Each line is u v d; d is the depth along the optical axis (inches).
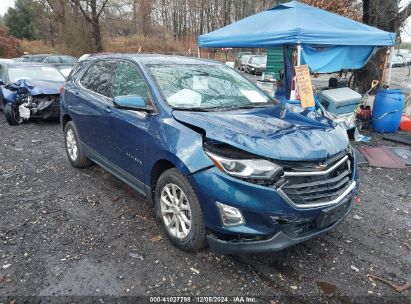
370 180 215.6
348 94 308.3
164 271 122.7
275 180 110.0
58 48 1332.4
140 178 150.7
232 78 176.7
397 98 325.1
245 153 112.8
